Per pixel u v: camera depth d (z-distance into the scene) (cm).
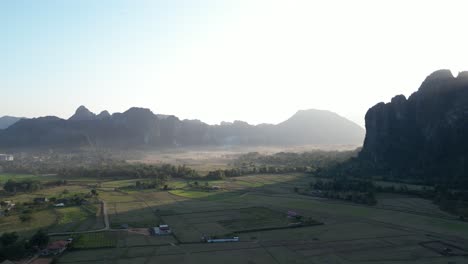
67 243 10925
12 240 10644
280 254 10331
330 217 14688
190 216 14850
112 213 15300
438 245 11106
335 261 9788
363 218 14475
